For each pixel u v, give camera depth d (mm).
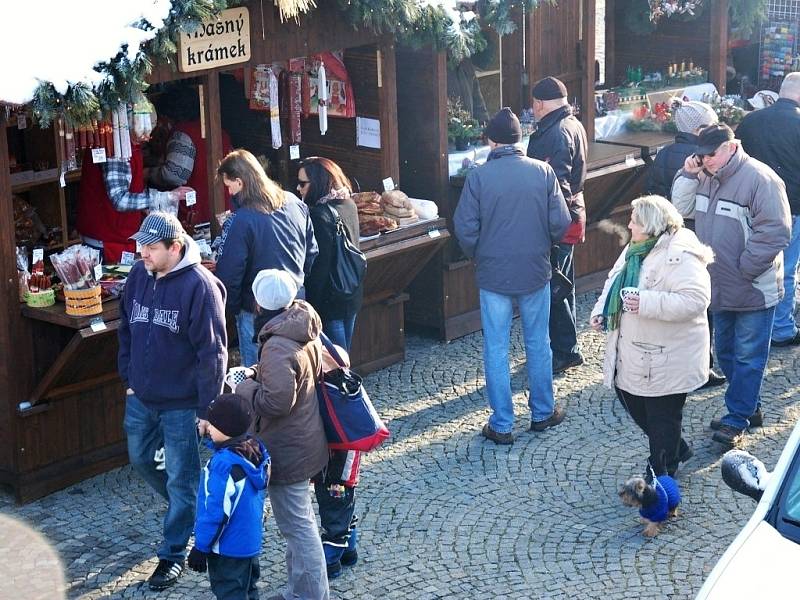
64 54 6527
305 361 5668
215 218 7977
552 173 7770
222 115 10078
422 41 8719
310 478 5828
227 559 5477
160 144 8625
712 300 7590
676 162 8570
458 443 7871
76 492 7352
